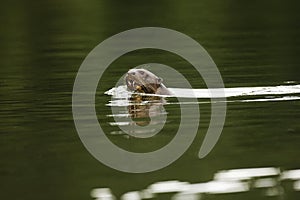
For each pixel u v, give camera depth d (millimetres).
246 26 110812
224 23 114750
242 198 33500
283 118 48156
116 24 114500
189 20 118812
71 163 39000
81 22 118438
